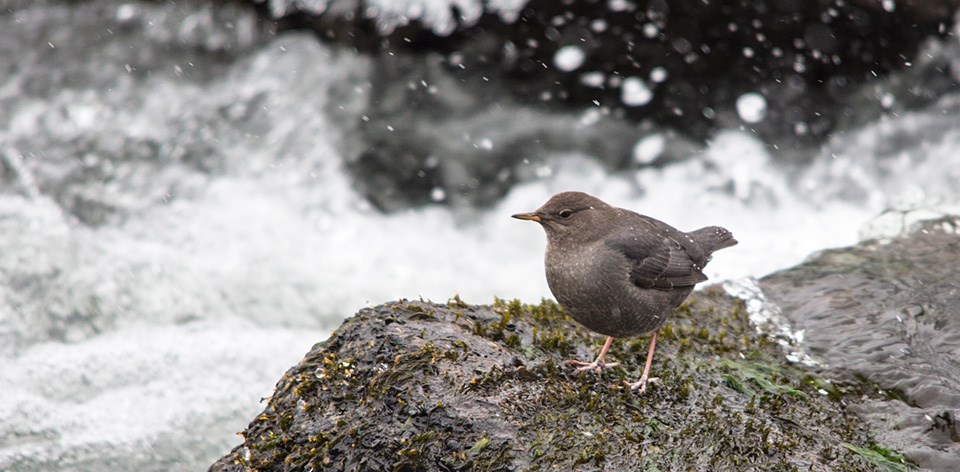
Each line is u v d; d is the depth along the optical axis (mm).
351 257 12969
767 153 14414
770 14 13867
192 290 11719
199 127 14422
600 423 5949
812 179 14203
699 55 14180
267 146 14328
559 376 6418
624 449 5707
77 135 14109
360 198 14125
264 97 14695
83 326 10852
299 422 6113
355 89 14680
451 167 14477
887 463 6043
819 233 13164
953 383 6992
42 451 8578
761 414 6410
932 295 8203
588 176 14500
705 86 14453
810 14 13875
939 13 13953
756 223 13695
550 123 14680
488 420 5766
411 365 6105
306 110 14594
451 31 14258
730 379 6805
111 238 12453
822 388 6953
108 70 15055
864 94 14500
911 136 14258
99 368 10016
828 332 7691
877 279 8547
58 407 9344
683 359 7078
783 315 8016
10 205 12484
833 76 14422
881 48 14242
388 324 6531
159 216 13148
